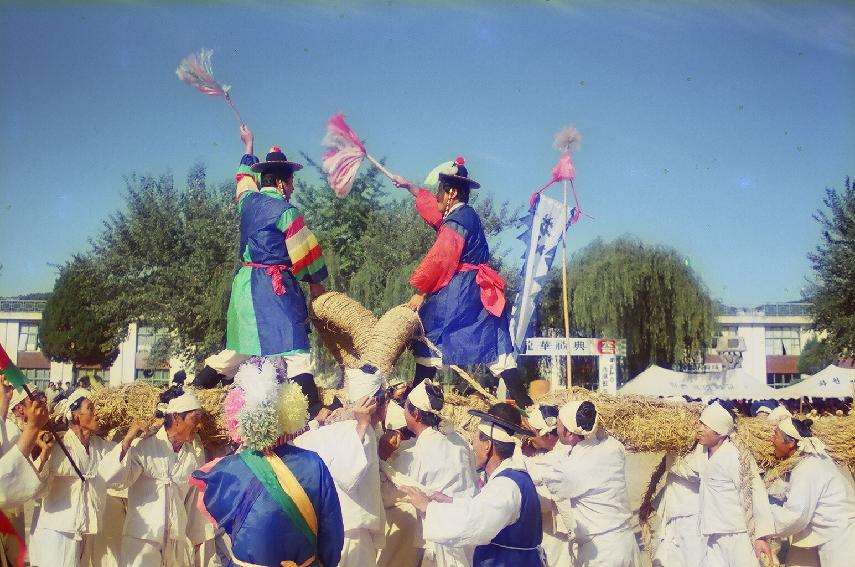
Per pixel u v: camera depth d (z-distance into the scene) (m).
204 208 25.42
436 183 7.62
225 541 7.55
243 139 7.64
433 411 6.00
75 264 28.12
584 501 6.00
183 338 25.45
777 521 6.95
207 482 4.40
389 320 6.91
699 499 7.11
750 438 7.42
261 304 6.94
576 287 27.41
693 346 27.66
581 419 5.98
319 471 4.44
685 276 27.53
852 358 26.98
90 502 6.61
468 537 4.93
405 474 5.95
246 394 4.42
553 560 6.97
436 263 7.16
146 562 6.58
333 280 23.03
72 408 6.64
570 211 9.69
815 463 7.04
